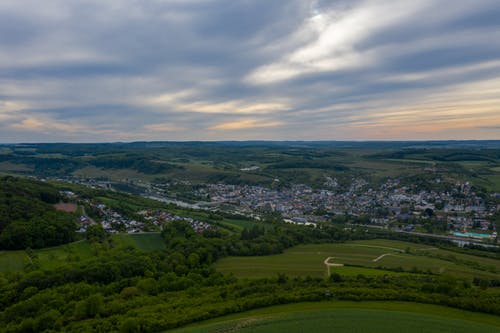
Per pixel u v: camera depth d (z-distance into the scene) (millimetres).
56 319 93250
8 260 138875
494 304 100125
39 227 159375
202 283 124188
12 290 108812
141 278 124750
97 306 98000
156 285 117500
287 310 100812
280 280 125500
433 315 96875
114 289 115250
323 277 133125
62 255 149875
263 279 127062
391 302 106000
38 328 90312
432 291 112625
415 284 119375
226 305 101562
